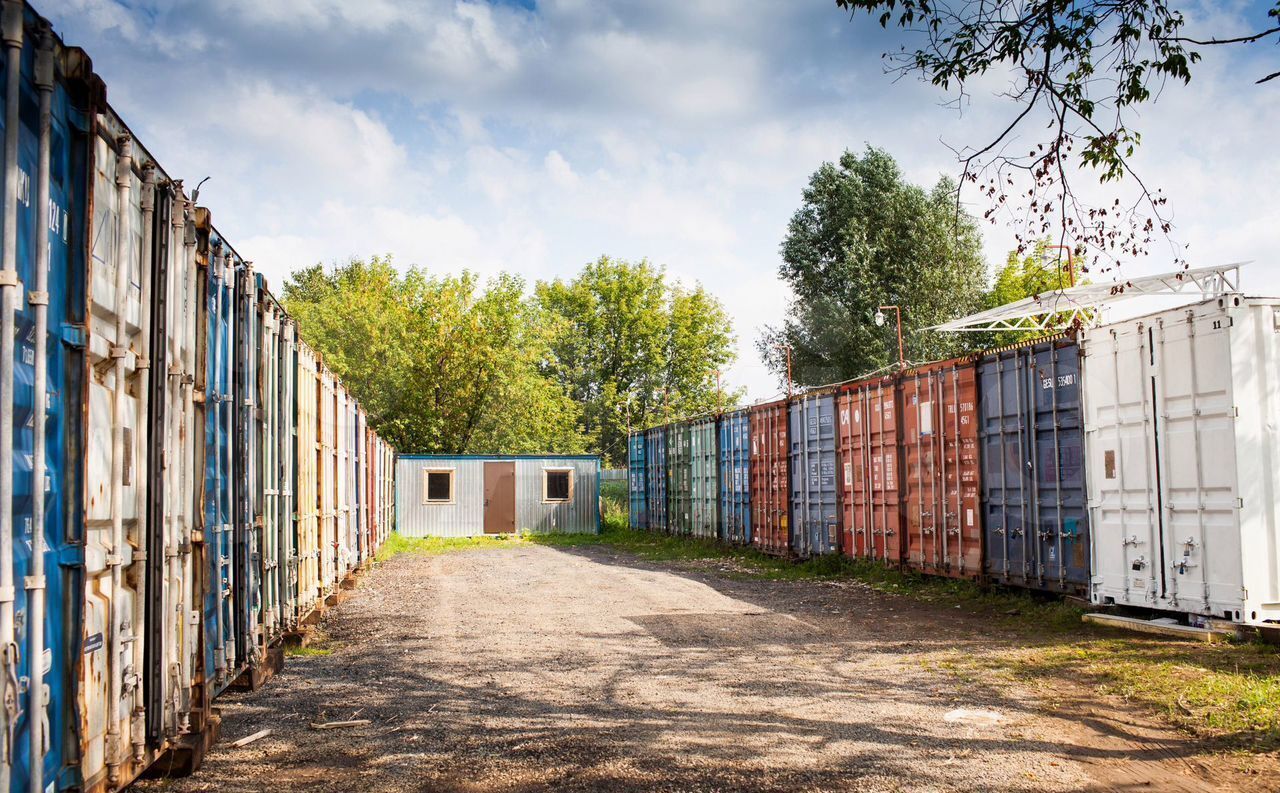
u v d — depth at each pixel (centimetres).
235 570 663
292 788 525
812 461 1902
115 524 411
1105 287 1634
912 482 1534
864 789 523
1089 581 1102
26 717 321
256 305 725
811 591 1520
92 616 387
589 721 683
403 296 4819
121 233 422
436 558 2375
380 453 2452
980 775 546
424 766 570
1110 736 629
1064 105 713
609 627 1161
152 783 525
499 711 716
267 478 770
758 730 653
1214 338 931
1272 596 902
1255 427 912
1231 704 690
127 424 433
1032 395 1222
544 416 4316
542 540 3098
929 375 1479
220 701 741
